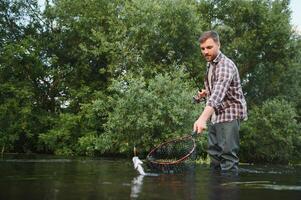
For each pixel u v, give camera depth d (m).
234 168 4.90
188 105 10.57
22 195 2.26
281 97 18.36
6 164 5.46
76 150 11.99
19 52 12.80
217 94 4.50
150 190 2.63
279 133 16.45
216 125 4.95
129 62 12.85
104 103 11.38
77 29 13.73
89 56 13.81
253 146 16.61
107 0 14.16
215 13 17.72
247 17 17.41
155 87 10.81
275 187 3.00
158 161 4.59
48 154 11.95
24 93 12.51
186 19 13.44
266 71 18.67
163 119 10.60
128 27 13.15
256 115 16.36
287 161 17.73
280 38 17.33
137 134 10.75
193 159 5.12
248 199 2.30
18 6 14.52
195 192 2.58
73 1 13.95
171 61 13.45
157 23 12.87
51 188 2.63
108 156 11.45
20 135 12.87
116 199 2.16
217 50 4.79
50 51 14.29
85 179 3.39
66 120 12.19
